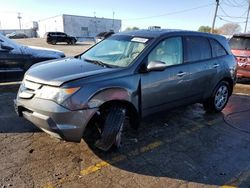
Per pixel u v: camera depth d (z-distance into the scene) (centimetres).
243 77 905
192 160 392
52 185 321
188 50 499
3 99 643
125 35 495
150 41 444
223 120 560
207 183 338
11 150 397
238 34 938
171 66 462
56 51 807
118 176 345
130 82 398
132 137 456
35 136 445
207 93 551
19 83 817
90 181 332
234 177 354
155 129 495
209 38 556
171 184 333
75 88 347
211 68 539
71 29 6228
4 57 693
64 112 342
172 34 477
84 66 411
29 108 369
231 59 599
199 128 510
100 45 507
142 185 328
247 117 585
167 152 411
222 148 433
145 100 425
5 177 332
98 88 361
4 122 499
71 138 352
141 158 390
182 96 489
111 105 388
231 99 737
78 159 379
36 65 443
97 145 382
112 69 397
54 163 367
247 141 462
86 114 351
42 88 359
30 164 363
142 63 418
